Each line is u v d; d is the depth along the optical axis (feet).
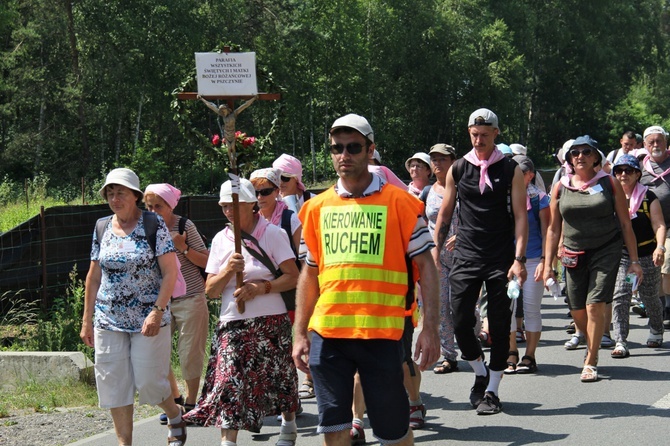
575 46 275.18
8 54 178.81
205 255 29.94
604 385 32.32
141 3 187.21
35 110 195.31
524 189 28.91
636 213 38.63
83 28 183.32
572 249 33.81
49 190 163.22
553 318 48.67
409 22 237.04
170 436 25.90
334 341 19.04
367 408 19.13
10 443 28.25
